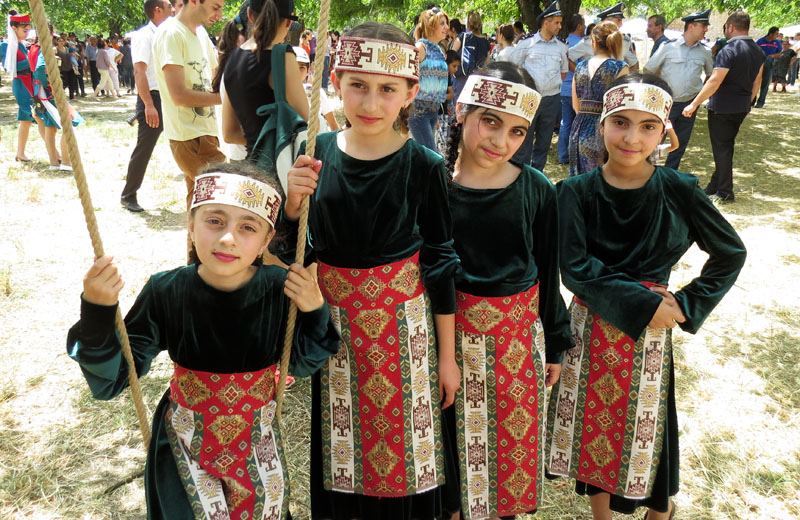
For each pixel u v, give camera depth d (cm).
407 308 196
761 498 263
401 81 183
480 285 206
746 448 294
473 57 841
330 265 195
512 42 865
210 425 177
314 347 184
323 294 200
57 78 141
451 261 196
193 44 420
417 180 192
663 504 223
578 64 596
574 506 262
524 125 201
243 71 282
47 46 138
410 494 206
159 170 789
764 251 545
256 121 287
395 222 190
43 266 473
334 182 192
